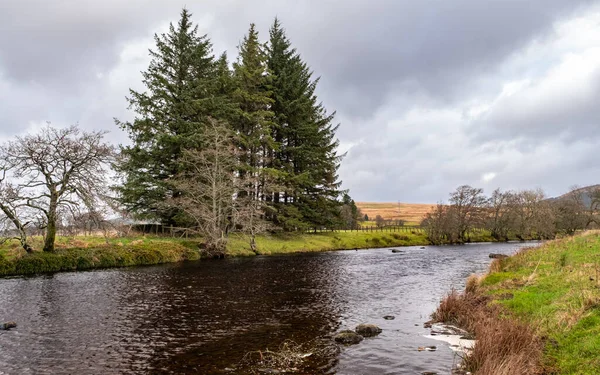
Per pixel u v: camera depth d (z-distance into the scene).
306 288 20.97
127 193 36.84
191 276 24.25
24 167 23.33
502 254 41.16
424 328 13.38
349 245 53.72
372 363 9.96
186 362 10.05
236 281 22.75
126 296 17.98
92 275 23.80
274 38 54.53
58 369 9.49
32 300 16.88
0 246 24.97
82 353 10.62
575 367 8.16
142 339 11.91
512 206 80.31
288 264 31.70
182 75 41.38
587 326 9.84
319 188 55.00
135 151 37.81
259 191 43.31
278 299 18.03
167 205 36.66
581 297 11.71
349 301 17.83
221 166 36.97
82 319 14.03
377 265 32.28
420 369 9.51
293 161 53.06
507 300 14.09
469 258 39.09
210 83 41.97
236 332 12.77
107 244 29.78
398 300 18.16
